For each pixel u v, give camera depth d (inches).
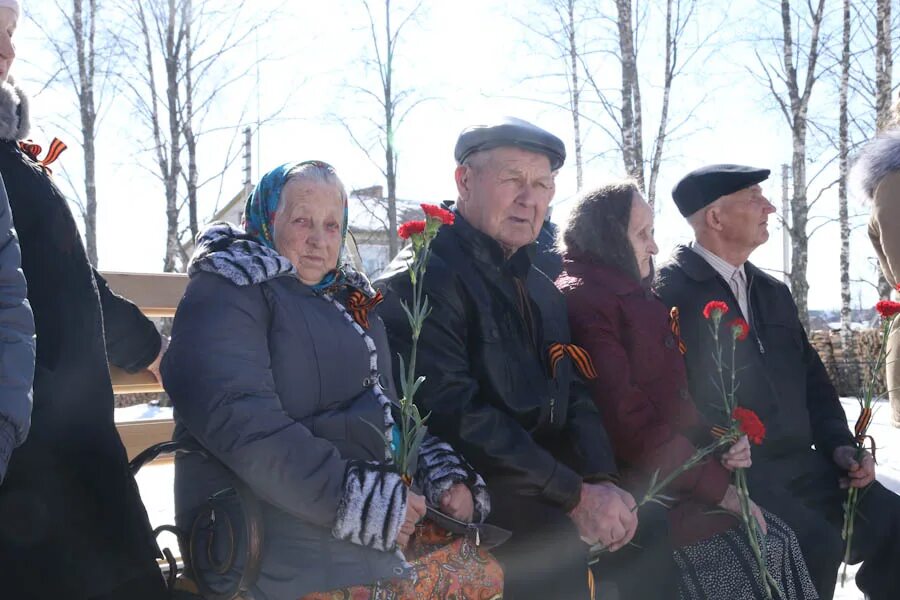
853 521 137.9
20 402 65.6
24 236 76.9
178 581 86.7
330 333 89.4
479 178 110.8
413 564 85.2
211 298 85.1
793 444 140.2
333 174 94.7
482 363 104.3
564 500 101.2
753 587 114.7
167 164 789.2
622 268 121.9
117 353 99.7
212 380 82.1
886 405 414.3
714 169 144.8
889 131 154.9
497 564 90.0
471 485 98.3
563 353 110.0
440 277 104.1
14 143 80.8
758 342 140.4
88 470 76.2
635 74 770.8
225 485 85.4
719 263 143.7
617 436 115.4
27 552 71.0
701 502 117.2
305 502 80.3
